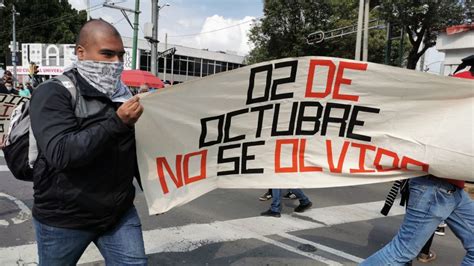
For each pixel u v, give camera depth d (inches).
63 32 1910.7
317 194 275.9
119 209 84.7
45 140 72.6
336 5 1143.0
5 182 258.4
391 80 111.5
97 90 80.8
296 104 115.3
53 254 83.0
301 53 1173.1
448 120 110.2
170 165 110.6
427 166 111.3
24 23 1851.6
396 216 226.2
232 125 114.2
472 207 118.1
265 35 1214.3
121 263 86.8
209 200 243.6
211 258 156.6
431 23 666.8
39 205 81.4
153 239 173.5
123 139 83.4
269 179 117.6
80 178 78.9
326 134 116.6
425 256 165.9
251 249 167.2
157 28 750.5
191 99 110.2
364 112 114.7
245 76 111.7
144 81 462.6
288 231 191.8
